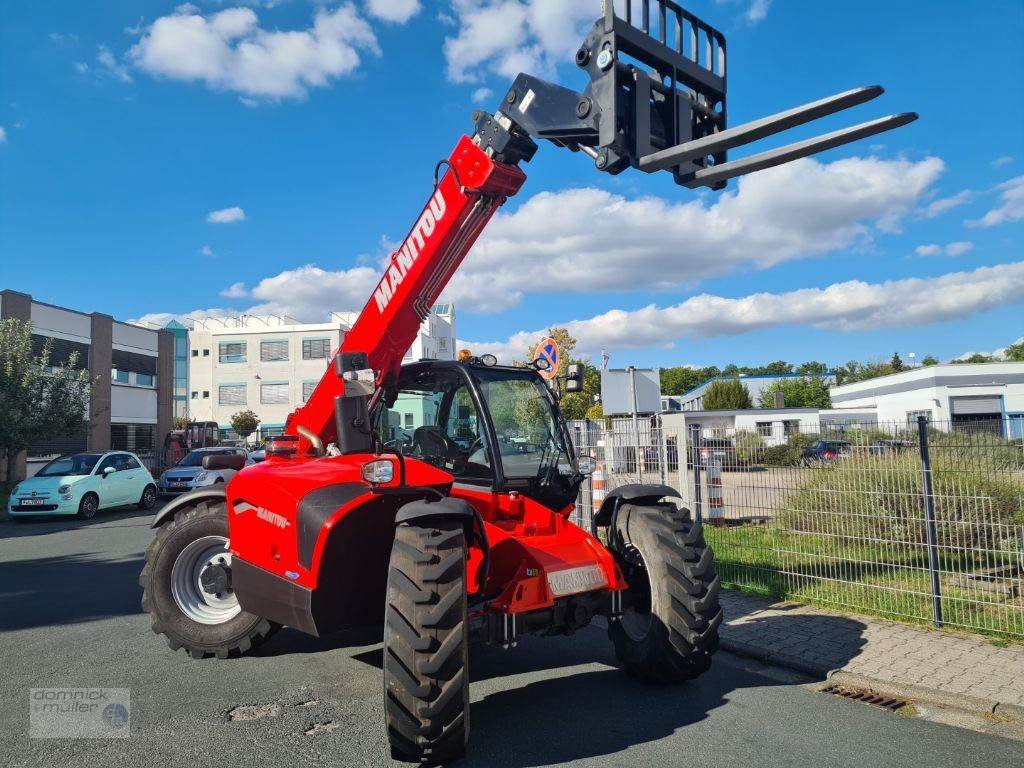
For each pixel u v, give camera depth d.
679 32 3.73
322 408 5.64
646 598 4.64
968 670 4.77
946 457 6.07
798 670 4.95
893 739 3.73
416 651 3.33
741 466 7.42
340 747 3.67
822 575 6.65
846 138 2.86
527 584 3.91
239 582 4.80
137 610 6.90
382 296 5.28
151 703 4.33
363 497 4.11
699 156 3.14
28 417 20.47
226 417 56.47
